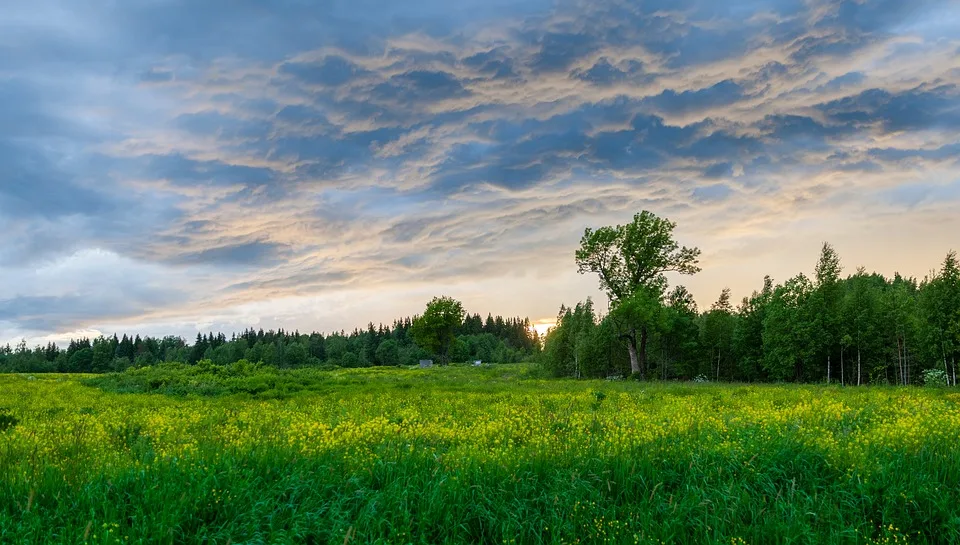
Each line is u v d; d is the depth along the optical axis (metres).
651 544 6.90
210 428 13.73
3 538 6.62
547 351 75.56
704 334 65.19
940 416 13.79
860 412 15.86
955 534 7.09
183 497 7.48
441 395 26.52
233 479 8.24
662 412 17.31
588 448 10.03
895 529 7.38
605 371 69.06
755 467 9.08
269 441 10.27
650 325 55.56
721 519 7.47
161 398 26.88
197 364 41.56
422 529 7.21
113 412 20.05
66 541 6.55
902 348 51.91
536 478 8.72
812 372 57.12
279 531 7.02
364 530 7.16
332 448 10.48
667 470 9.09
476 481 8.47
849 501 8.00
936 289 46.34
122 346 132.25
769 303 58.34
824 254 53.00
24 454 10.45
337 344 139.75
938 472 8.56
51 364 117.12
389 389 31.22
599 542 7.19
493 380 47.41
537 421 15.57
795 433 10.72
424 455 9.68
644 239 58.28
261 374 39.06
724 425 12.80
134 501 7.64
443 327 116.00
